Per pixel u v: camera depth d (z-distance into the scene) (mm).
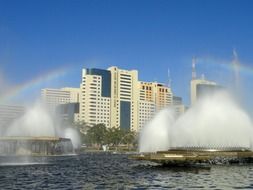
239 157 86625
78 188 44656
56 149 166625
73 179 54906
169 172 66188
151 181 52312
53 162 100688
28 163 95000
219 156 85625
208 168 74500
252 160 87938
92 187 45750
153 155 76500
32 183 49562
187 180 53344
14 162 99250
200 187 45938
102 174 63281
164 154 76688
